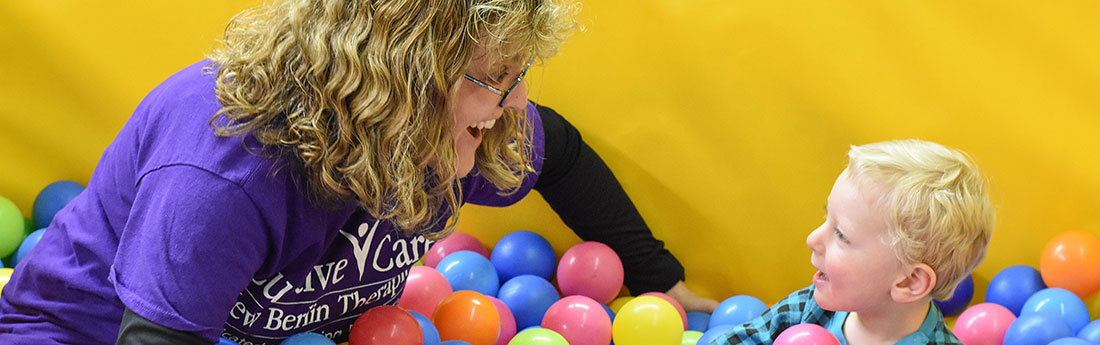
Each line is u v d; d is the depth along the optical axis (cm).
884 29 233
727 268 264
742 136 251
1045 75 228
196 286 143
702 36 246
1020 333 215
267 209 147
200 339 146
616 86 257
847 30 235
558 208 253
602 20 253
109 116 286
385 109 137
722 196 258
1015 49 228
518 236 274
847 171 156
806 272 257
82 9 278
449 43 136
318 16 139
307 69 138
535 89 264
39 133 291
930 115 236
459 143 160
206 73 154
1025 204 240
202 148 145
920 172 149
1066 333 216
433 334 209
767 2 239
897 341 158
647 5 248
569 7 150
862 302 156
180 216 142
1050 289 234
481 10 135
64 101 287
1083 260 232
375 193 145
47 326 169
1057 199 238
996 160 237
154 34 276
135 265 145
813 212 251
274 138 142
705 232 263
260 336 182
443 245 279
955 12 228
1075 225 239
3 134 291
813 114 243
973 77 231
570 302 233
